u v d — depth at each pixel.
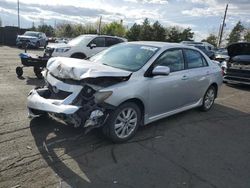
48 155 3.83
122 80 4.30
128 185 3.29
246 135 5.29
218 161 4.09
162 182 3.41
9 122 4.86
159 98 4.90
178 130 5.21
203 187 3.38
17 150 3.90
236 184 3.51
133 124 4.55
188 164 3.92
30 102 4.36
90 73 3.97
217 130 5.42
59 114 3.92
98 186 3.23
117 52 5.33
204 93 6.33
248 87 11.10
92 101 3.98
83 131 4.65
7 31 31.34
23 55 9.13
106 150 4.11
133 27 61.22
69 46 11.81
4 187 3.07
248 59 10.20
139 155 4.05
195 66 5.98
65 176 3.37
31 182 3.20
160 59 4.96
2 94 6.74
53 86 4.33
